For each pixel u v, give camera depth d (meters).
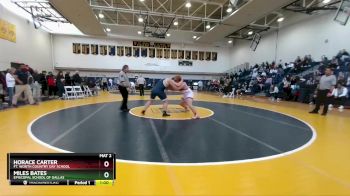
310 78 12.73
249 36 21.11
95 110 7.71
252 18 13.57
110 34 21.98
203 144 3.88
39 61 18.11
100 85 22.19
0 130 4.67
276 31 18.61
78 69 22.20
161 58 24.14
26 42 15.75
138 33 22.34
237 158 3.20
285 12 17.31
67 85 13.08
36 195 2.12
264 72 17.44
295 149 3.68
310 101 11.32
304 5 13.05
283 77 15.29
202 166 2.88
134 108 8.34
